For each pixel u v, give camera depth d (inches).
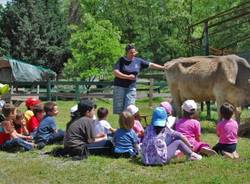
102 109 387.9
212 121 544.4
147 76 898.1
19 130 390.3
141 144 319.6
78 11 1734.7
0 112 419.2
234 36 1136.2
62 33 1459.2
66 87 1176.2
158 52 1465.3
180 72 470.0
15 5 1435.8
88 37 1141.1
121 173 280.4
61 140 378.9
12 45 1425.9
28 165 304.5
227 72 439.5
